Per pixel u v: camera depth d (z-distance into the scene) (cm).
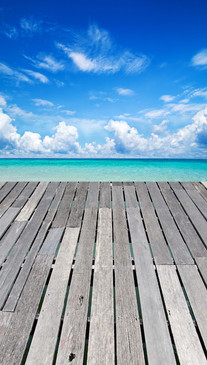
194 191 444
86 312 180
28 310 183
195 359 147
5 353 152
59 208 376
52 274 221
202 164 1798
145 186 471
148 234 299
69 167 1655
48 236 294
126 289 204
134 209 373
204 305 188
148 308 184
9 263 240
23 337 162
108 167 1647
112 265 237
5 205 388
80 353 150
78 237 303
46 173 1348
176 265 237
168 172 1359
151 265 237
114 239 287
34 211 370
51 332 164
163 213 356
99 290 202
